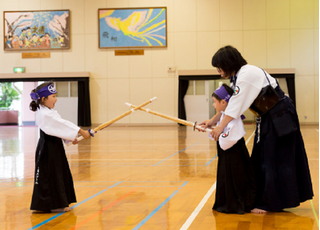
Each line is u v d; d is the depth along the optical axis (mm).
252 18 17156
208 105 17172
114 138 11406
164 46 17484
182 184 4527
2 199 3930
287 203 3125
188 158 6883
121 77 17750
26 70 18016
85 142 10273
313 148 7965
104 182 4742
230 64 3229
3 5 17984
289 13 17016
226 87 3379
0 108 23141
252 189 3225
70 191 3465
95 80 17844
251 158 3365
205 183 4562
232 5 17219
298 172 3221
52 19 17812
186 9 17375
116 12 17594
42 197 3285
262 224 2863
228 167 3221
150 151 8070
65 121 3375
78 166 6109
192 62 17438
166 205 3525
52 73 17391
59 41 17844
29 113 20688
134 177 5066
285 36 17078
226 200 3215
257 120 3285
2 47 18062
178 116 17312
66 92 17797
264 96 3127
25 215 3268
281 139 3158
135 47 17625
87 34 17781
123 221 3020
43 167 3330
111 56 17750
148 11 17469
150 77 17641
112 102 17812
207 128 3344
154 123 17688
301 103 17156
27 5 17891
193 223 2924
